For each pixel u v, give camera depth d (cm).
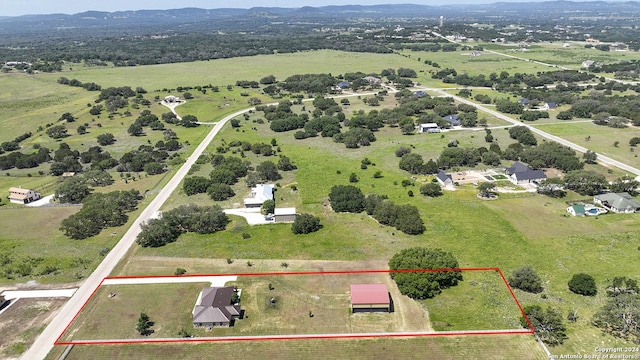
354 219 11150
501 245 9662
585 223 10606
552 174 13925
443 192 12681
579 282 7862
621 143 16688
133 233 10631
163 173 15062
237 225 10975
